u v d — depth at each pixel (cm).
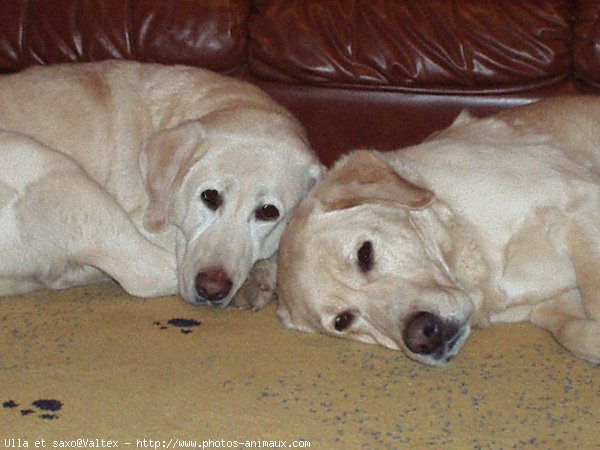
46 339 123
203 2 175
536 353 119
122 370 115
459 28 169
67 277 138
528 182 120
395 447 100
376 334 119
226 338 124
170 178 133
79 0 175
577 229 118
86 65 147
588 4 167
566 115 135
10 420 105
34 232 133
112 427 103
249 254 129
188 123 134
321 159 176
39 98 140
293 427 104
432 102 172
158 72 146
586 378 112
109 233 133
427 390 111
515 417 105
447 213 119
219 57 175
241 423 105
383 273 115
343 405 108
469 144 125
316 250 119
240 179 128
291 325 125
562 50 167
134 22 175
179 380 113
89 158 139
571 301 123
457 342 113
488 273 120
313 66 172
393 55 170
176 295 137
